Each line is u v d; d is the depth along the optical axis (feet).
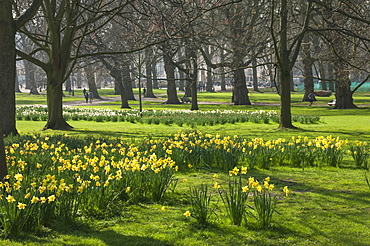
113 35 125.90
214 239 16.56
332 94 216.95
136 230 17.75
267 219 17.83
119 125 77.77
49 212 18.10
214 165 33.27
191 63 122.62
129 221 19.07
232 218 18.43
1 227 17.31
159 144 36.11
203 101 177.88
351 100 127.34
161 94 237.45
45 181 18.47
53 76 68.28
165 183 23.29
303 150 34.17
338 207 21.22
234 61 108.17
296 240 16.37
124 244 16.03
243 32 116.37
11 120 53.88
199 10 59.88
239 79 150.51
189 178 29.12
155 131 64.95
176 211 20.75
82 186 19.21
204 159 32.58
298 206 21.42
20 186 18.84
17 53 64.34
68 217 18.29
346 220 18.94
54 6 67.67
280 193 24.47
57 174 22.89
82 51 114.83
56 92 68.18
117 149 33.68
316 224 18.38
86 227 18.13
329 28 66.13
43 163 26.94
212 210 19.36
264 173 30.58
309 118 80.02
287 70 65.82
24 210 16.93
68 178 22.45
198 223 18.53
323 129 65.98
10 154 30.01
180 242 16.24
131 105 157.69
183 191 25.07
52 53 67.46
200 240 16.46
